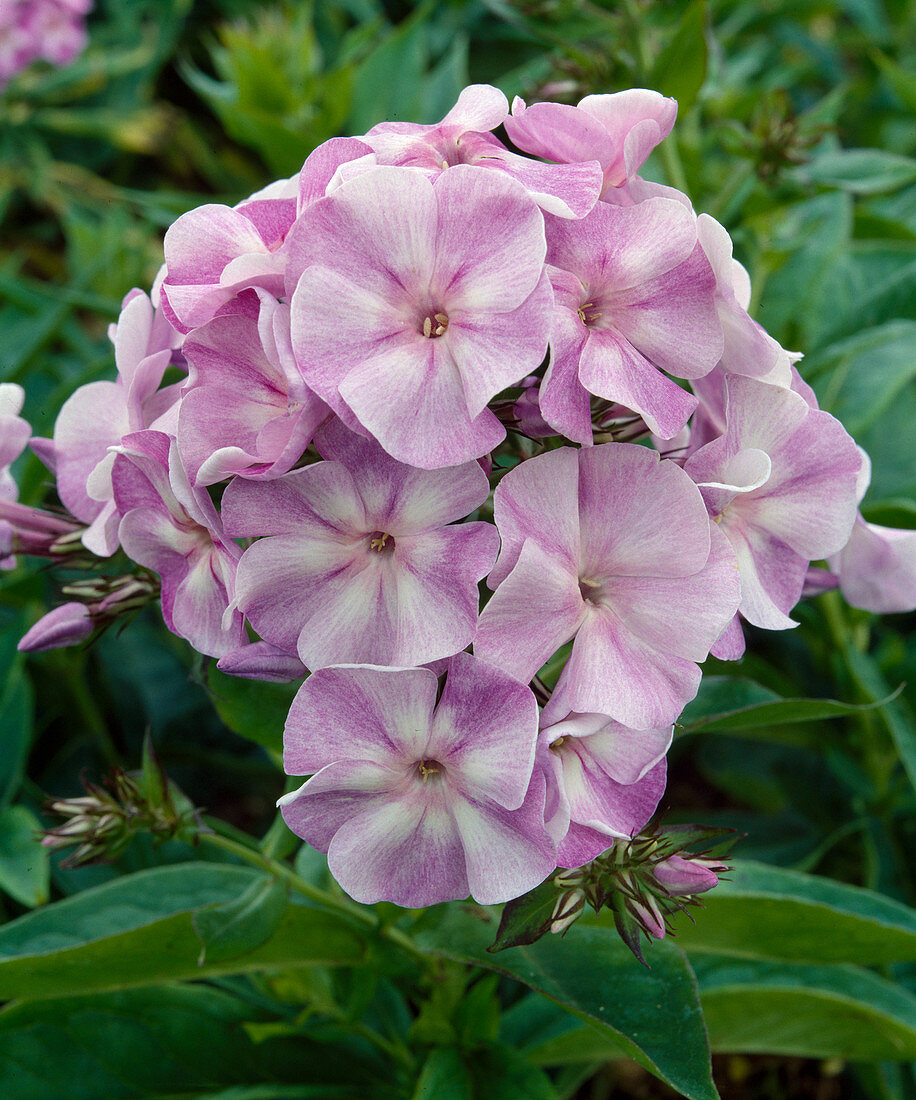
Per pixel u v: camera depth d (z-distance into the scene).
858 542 0.29
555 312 0.24
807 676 0.41
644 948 0.29
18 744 0.39
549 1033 0.34
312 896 0.30
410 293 0.24
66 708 0.46
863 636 0.38
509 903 0.26
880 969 0.36
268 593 0.25
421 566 0.24
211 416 0.25
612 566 0.25
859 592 0.29
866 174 0.39
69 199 0.79
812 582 0.29
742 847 0.40
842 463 0.26
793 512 0.27
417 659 0.24
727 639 0.26
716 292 0.25
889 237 0.47
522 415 0.25
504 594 0.24
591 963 0.29
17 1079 0.32
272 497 0.24
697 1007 0.28
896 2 0.75
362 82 0.52
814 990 0.31
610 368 0.24
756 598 0.26
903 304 0.40
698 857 0.27
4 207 0.78
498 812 0.25
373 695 0.24
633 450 0.24
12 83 0.80
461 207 0.24
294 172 0.50
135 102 0.82
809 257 0.42
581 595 0.25
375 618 0.25
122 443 0.25
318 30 0.73
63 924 0.31
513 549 0.24
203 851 0.36
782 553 0.27
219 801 0.47
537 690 0.25
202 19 0.84
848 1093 0.40
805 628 0.38
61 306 0.46
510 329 0.24
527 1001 0.35
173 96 0.87
